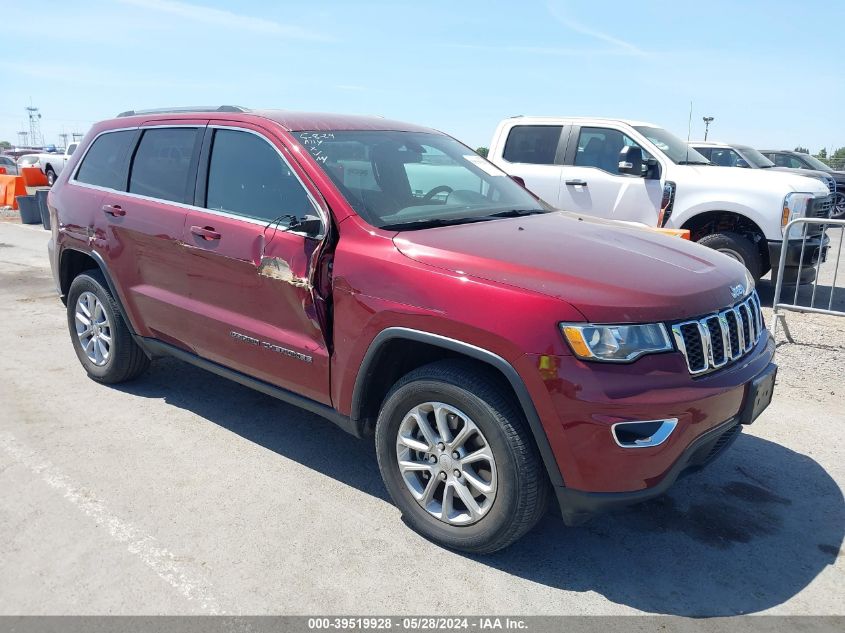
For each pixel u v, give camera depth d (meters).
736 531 3.35
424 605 2.79
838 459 4.07
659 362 2.70
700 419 2.76
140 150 4.63
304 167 3.60
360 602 2.79
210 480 3.76
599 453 2.66
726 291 3.07
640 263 3.06
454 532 3.09
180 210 4.16
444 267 2.98
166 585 2.88
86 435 4.29
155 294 4.38
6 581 2.89
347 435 4.38
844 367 5.38
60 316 7.29
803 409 4.76
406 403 3.15
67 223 5.03
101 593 2.82
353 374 3.30
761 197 7.54
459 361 3.03
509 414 2.82
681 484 3.79
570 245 3.22
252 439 4.28
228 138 4.05
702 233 8.27
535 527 3.38
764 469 3.95
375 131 4.17
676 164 8.16
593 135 8.62
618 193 8.32
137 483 3.71
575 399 2.64
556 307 2.69
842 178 16.27
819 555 3.16
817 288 9.31
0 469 3.84
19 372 5.43
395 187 3.78
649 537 3.30
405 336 3.03
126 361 4.91
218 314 3.96
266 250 3.60
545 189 8.80
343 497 3.62
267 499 3.57
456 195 4.04
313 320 3.43
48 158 24.14
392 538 3.25
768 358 3.27
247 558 3.07
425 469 3.16
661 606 2.80
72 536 3.21
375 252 3.21
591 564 3.08
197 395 4.98
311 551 3.13
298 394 3.69
